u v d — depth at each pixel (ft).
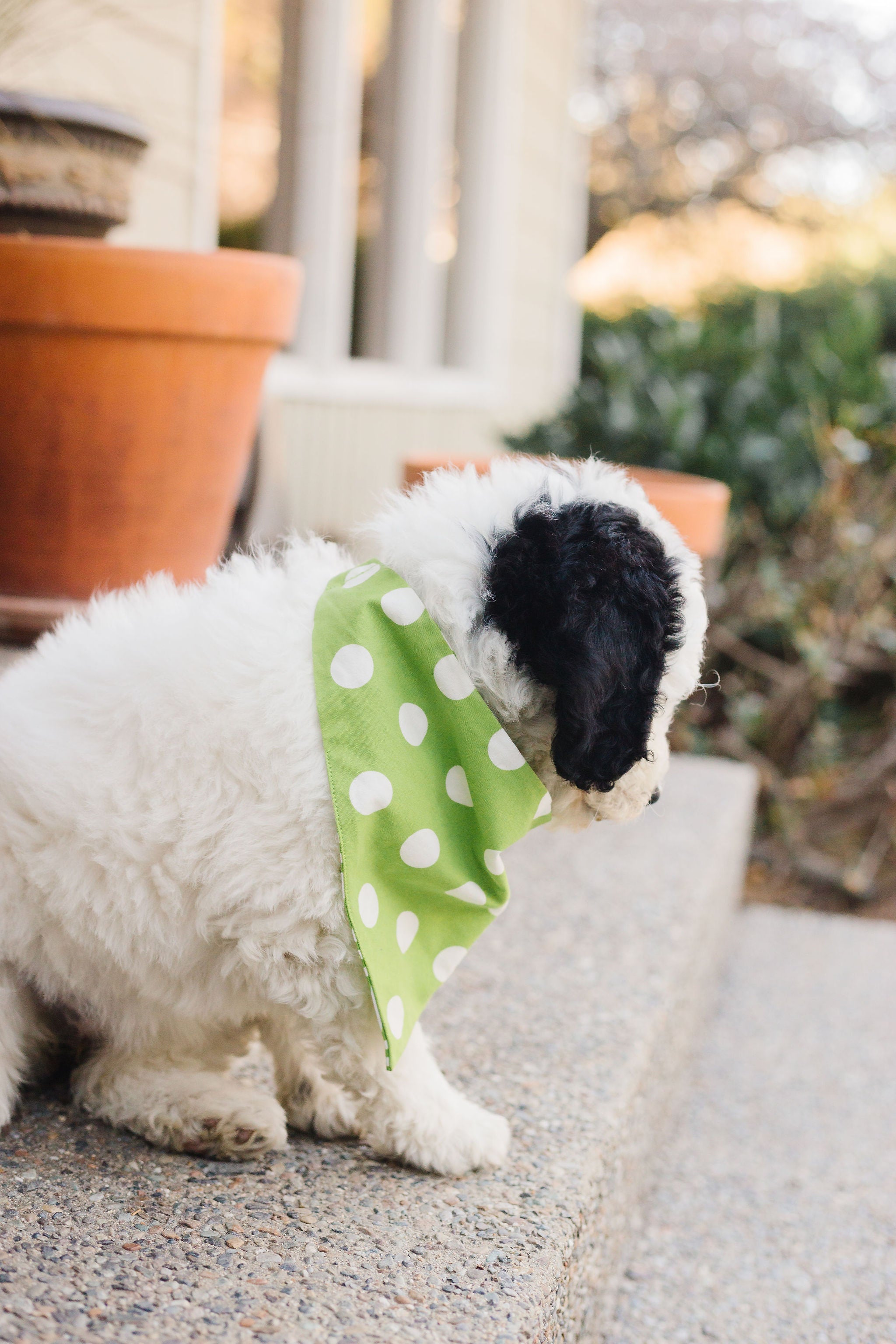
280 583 5.23
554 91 28.27
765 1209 8.10
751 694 16.08
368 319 21.72
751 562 16.53
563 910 8.91
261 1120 5.13
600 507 4.95
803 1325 6.81
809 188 56.29
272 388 17.63
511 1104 5.91
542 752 5.13
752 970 12.65
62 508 8.54
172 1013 5.16
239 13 16.80
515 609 4.78
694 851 10.64
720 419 17.44
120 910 4.74
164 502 8.71
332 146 18.28
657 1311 6.74
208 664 4.80
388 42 20.95
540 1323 4.25
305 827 4.70
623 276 58.08
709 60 56.29
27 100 8.34
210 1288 4.14
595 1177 5.35
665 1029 7.43
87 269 7.91
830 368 17.49
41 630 8.47
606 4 56.59
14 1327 3.79
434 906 5.13
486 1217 4.83
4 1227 4.42
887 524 16.25
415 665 4.93
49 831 4.73
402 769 4.83
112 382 8.25
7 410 8.30
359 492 20.75
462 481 5.31
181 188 15.05
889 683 17.52
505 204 25.20
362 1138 5.51
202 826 4.66
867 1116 9.61
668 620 4.81
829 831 16.44
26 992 5.13
